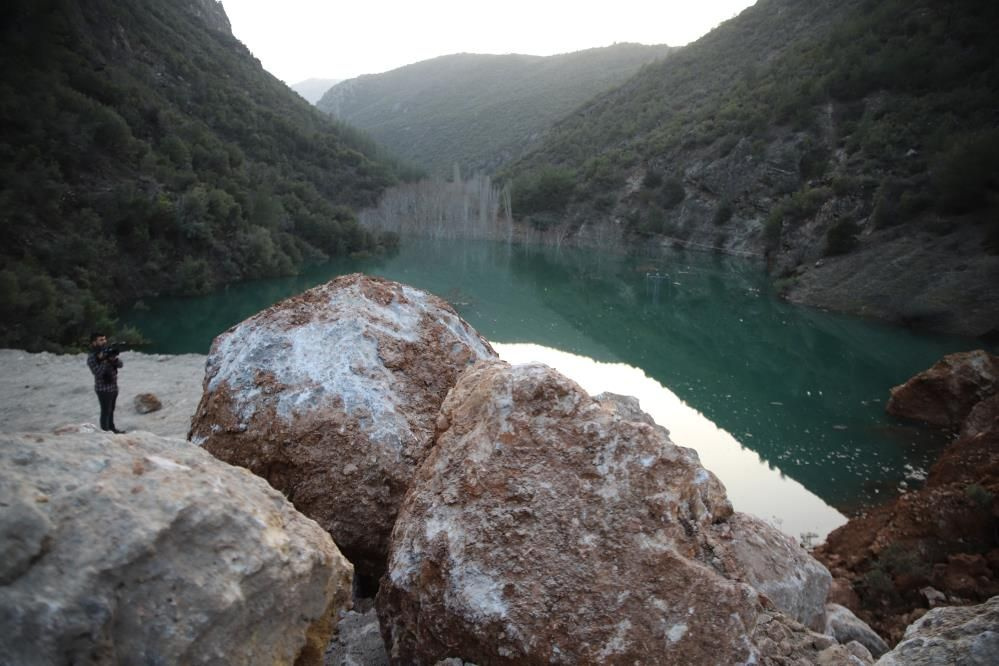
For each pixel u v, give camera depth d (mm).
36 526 1731
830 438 19297
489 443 3168
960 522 11117
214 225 45375
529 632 2664
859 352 31547
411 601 2969
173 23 108688
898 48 70000
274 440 4145
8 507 1727
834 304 40750
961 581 9766
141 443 2320
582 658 2578
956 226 40844
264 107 102062
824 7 109375
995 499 11258
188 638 1831
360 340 4547
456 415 3445
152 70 83500
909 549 10898
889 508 13203
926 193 44438
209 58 106188
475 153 187750
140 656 1761
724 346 33281
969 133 50062
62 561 1741
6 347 21109
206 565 1985
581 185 94750
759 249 65062
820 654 2650
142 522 1904
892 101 65000
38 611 1622
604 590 2707
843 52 77375
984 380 19766
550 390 3250
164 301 37562
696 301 45188
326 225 60625
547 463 3062
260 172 68375
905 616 9320
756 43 118438
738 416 21594
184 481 2146
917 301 36594
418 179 112000
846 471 16812
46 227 34688
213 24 157500
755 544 3861
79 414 12008
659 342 34000
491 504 2988
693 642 2564
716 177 77625
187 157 53812
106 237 37594
